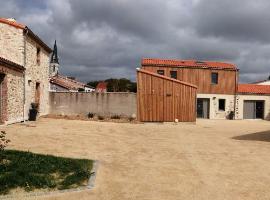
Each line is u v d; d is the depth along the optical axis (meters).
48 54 24.11
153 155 10.15
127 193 6.40
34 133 13.49
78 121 20.67
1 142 10.61
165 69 30.33
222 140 13.96
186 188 6.80
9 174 6.84
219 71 31.23
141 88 22.61
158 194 6.39
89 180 7.06
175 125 21.70
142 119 22.47
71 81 44.06
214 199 6.18
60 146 10.89
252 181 7.39
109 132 15.53
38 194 6.14
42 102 22.55
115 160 9.20
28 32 18.62
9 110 16.38
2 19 18.08
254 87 33.72
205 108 31.31
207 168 8.54
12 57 18.12
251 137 15.13
